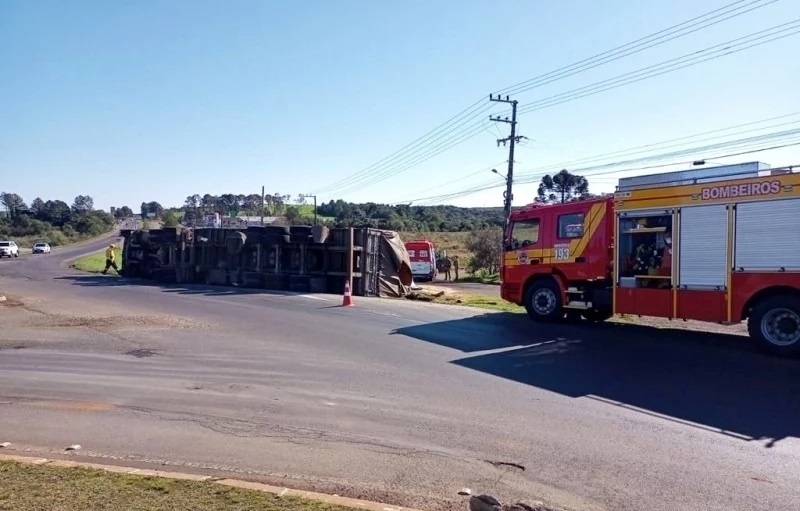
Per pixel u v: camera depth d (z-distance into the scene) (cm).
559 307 1449
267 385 854
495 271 3975
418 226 8138
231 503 437
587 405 753
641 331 1348
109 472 501
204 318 1531
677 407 744
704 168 1167
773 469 546
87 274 3353
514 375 918
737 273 1106
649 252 1251
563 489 500
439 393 809
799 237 1032
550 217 1469
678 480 520
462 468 544
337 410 728
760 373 928
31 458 546
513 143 3591
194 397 788
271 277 2400
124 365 988
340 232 2273
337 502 444
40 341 1204
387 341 1213
